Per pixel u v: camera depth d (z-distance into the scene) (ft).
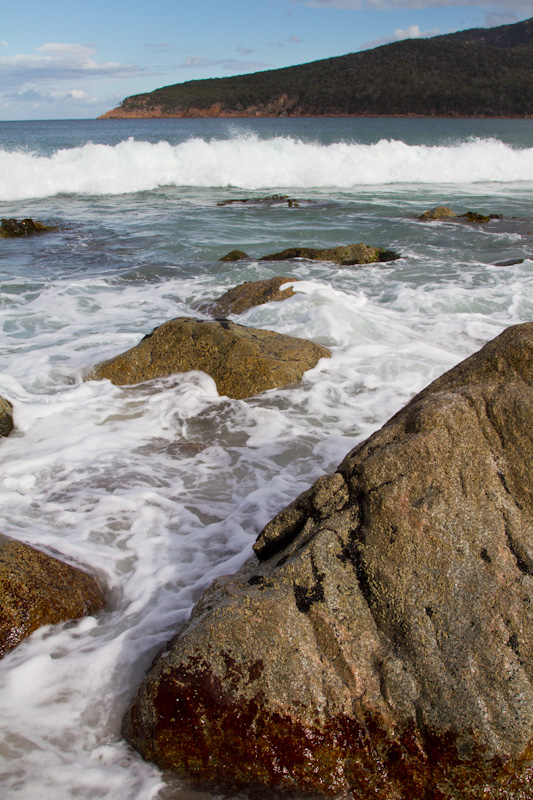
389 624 7.34
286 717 7.13
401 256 40.96
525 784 6.52
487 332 25.63
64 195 71.00
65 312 30.19
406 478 7.83
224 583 8.84
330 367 21.65
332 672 7.23
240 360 20.29
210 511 13.83
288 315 26.73
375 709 7.04
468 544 7.39
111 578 11.46
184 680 7.41
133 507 13.85
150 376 21.02
